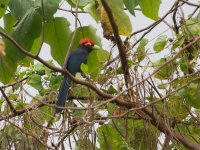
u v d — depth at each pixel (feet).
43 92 38.60
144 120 36.88
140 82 34.37
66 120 36.29
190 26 38.68
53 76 38.75
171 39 38.63
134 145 38.06
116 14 37.96
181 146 39.14
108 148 37.17
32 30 37.60
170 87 36.11
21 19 37.81
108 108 37.45
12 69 38.42
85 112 36.88
